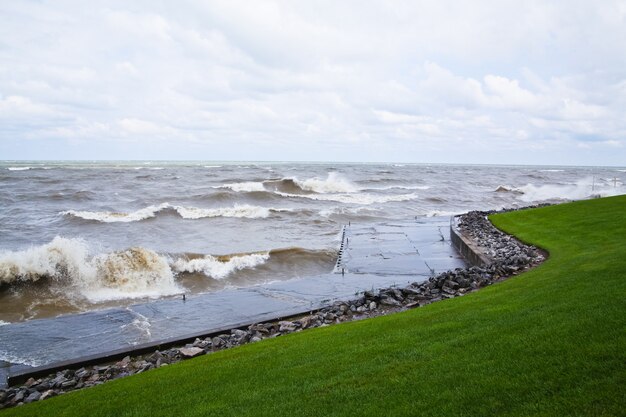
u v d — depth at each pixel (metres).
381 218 32.09
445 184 66.75
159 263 15.91
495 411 4.02
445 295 11.98
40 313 12.26
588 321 5.82
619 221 17.56
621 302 6.45
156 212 29.94
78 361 8.73
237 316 11.80
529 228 20.00
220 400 5.25
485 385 4.53
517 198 49.94
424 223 29.14
